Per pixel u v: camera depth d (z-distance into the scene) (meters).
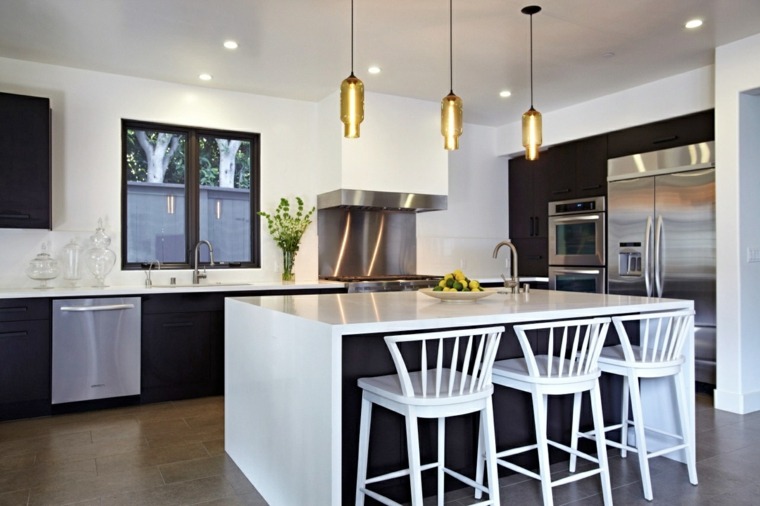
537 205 6.04
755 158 3.91
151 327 4.08
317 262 5.31
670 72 4.43
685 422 2.64
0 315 3.60
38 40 3.74
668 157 4.52
